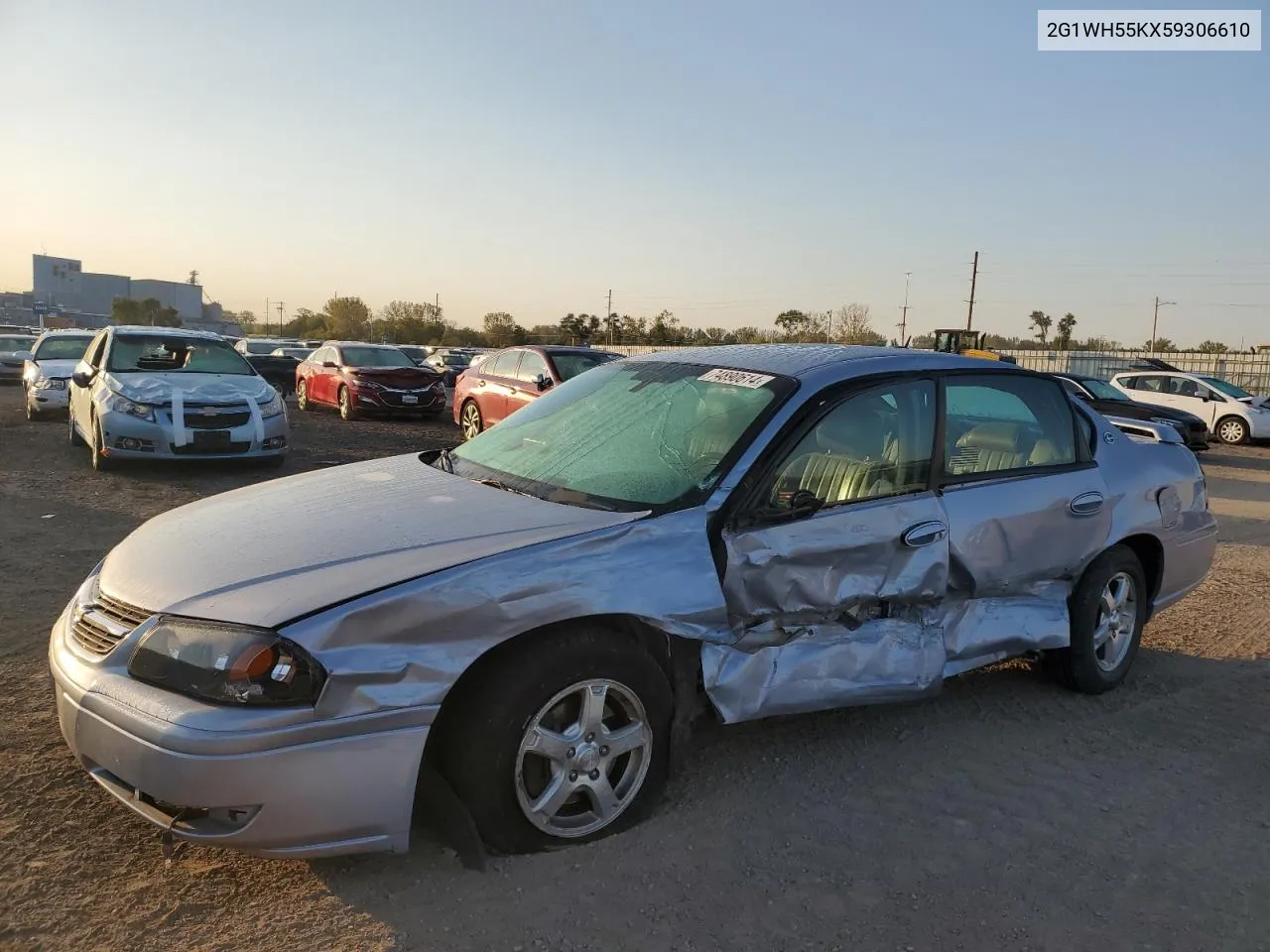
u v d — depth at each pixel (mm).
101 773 2721
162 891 2689
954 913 2732
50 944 2438
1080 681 4477
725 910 2693
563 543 2926
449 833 2895
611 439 3742
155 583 2848
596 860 2914
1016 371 4289
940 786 3523
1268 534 9453
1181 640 5570
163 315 115250
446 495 3420
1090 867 3018
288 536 3051
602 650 2932
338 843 2592
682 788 3404
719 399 3693
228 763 2445
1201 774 3730
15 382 25344
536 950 2490
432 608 2645
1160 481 4711
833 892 2807
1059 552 4176
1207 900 2857
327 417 18000
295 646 2520
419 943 2496
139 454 9289
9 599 5164
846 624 3541
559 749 2893
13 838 2910
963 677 4723
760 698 3273
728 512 3217
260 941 2488
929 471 3770
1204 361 45281
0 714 3752
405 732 2607
